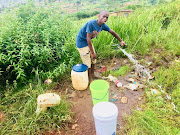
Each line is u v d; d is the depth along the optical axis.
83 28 3.00
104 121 1.90
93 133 2.39
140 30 5.08
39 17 4.07
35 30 3.70
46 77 3.63
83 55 3.26
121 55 4.50
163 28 5.61
